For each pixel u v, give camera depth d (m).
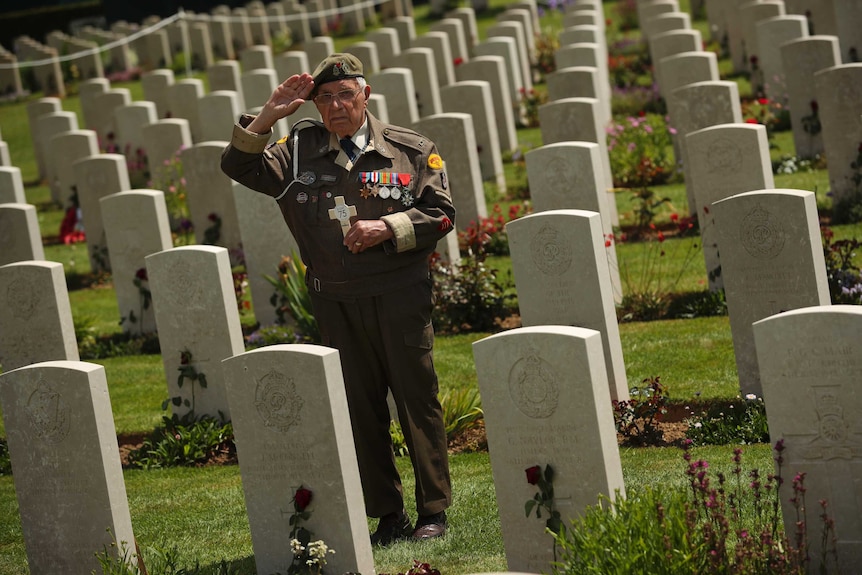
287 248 14.94
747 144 12.63
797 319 6.66
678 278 14.10
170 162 21.77
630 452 9.55
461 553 7.71
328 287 7.69
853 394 6.57
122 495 7.86
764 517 7.51
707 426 9.78
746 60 27.33
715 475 8.53
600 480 6.91
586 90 20.61
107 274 19.14
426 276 7.78
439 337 14.02
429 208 7.63
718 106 15.95
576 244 10.41
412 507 8.89
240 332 11.50
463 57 31.97
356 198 7.61
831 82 15.52
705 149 12.88
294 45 43.72
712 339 12.25
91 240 19.09
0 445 11.77
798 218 9.78
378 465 8.05
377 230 7.38
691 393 10.70
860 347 6.50
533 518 7.16
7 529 9.69
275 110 7.40
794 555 6.40
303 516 7.38
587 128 17.27
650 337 12.67
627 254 15.99
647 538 6.26
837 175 15.80
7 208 15.76
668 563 6.09
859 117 15.46
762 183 12.66
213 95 24.14
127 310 15.68
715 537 6.39
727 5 27.64
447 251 15.52
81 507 7.82
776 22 21.94
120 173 18.69
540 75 31.83
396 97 22.94
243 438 7.51
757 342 6.79
